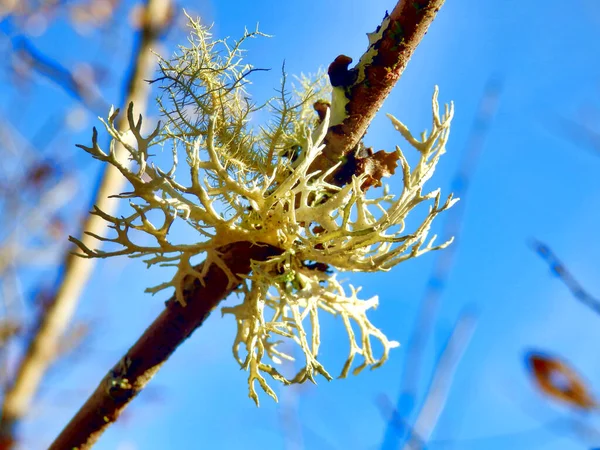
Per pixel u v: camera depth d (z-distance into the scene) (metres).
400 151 0.14
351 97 0.14
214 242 0.14
